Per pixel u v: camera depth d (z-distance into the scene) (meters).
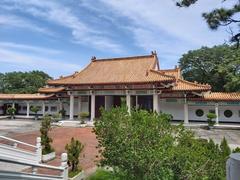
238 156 6.19
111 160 9.59
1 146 14.09
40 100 50.22
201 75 64.06
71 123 39.50
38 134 31.19
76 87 42.12
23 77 88.94
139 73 40.59
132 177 9.29
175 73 43.06
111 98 43.75
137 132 9.19
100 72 44.16
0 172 8.38
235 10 10.12
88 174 15.40
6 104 56.28
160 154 8.78
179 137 9.85
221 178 9.91
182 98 38.38
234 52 9.56
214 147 13.14
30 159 16.19
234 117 37.31
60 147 23.48
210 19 10.55
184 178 8.99
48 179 10.91
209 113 36.09
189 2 10.41
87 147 23.70
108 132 9.63
